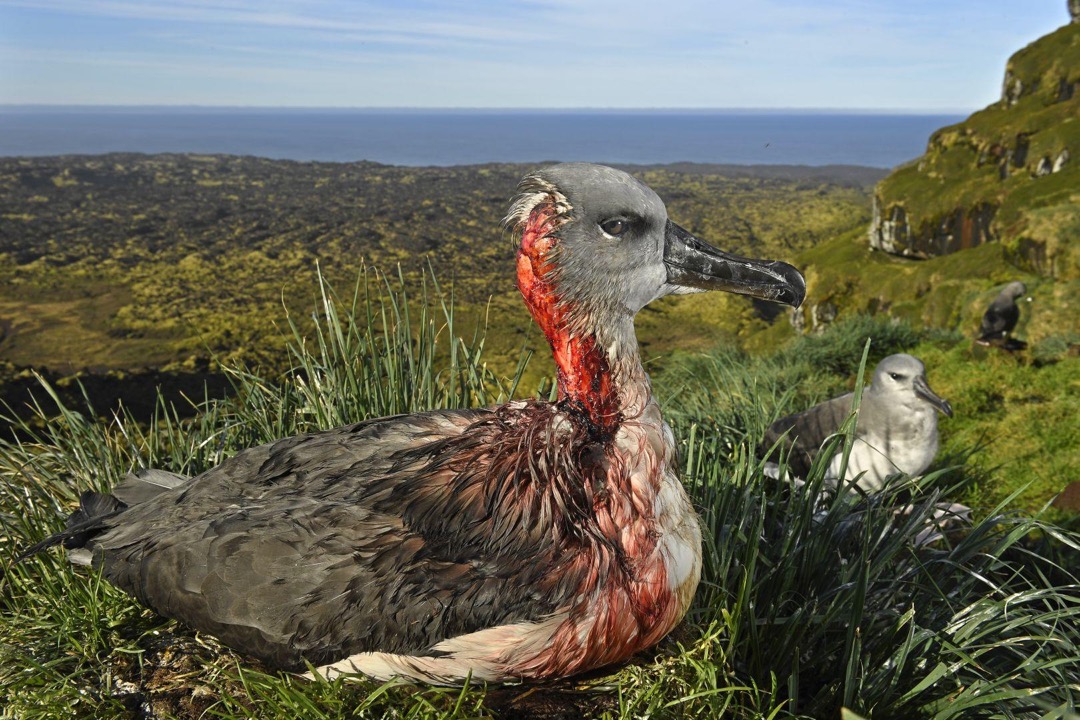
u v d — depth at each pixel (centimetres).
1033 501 132
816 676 63
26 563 73
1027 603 74
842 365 225
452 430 65
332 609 54
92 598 66
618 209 56
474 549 55
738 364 166
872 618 62
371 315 88
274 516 58
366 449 65
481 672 56
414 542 56
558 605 53
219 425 96
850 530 74
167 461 88
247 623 56
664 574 56
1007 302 215
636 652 61
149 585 59
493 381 95
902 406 110
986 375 202
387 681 56
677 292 61
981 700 53
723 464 87
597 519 55
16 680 61
